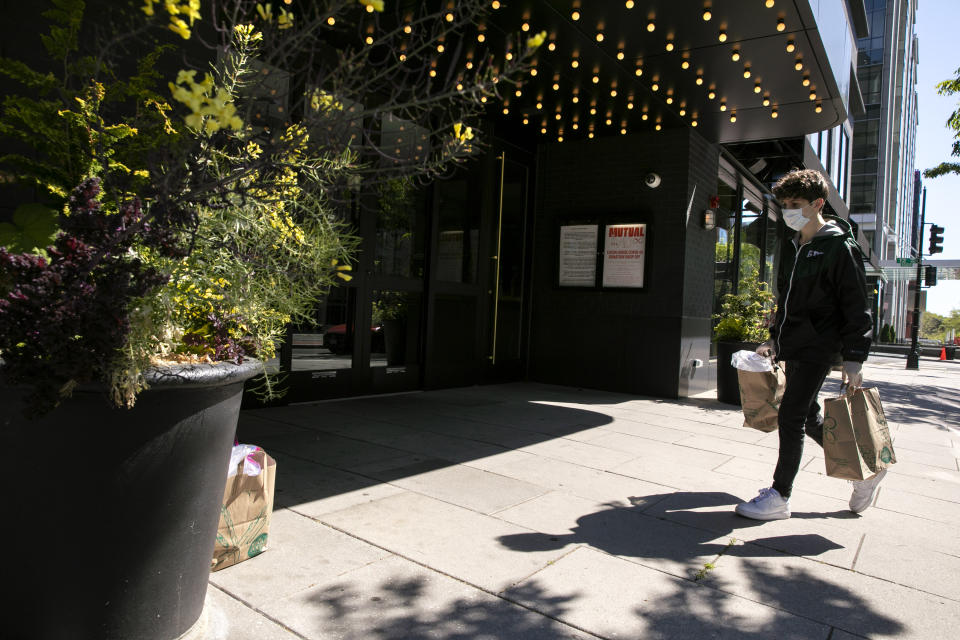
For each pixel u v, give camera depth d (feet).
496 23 19.63
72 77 9.29
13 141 10.74
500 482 13.66
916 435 23.03
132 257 5.66
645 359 29.53
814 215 12.26
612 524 11.39
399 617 7.66
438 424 19.77
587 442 18.35
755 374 12.82
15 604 5.59
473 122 25.75
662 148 29.60
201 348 6.43
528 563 9.46
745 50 21.36
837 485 14.83
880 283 166.61
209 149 5.62
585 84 24.63
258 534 9.13
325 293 7.43
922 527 12.05
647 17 19.36
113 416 5.30
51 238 6.07
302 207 6.88
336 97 5.60
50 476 5.29
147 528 5.68
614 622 7.82
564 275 31.83
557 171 32.37
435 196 26.43
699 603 8.46
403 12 17.89
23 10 11.27
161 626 6.08
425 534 10.38
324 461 14.55
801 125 28.17
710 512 12.39
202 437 5.98
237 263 6.32
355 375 23.91
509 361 31.81
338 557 9.28
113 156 6.70
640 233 29.73
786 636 7.67
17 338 4.87
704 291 31.32
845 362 11.59
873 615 8.34
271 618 7.45
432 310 26.94
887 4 172.35
